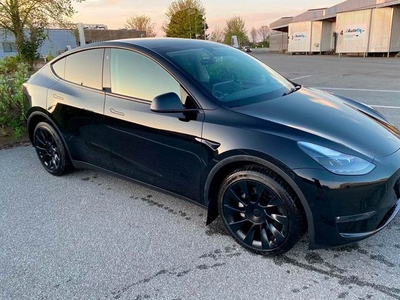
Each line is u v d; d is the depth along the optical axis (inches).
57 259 99.6
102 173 146.5
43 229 115.2
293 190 87.8
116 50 124.5
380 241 101.7
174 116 105.9
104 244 106.0
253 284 87.0
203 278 90.0
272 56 1086.4
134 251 102.1
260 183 92.7
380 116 122.3
